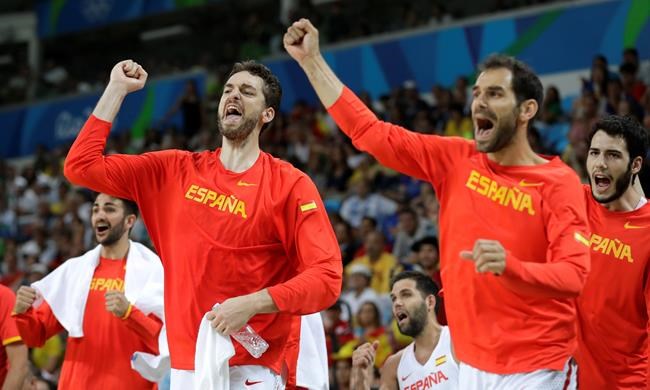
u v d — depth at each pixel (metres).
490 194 4.14
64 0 22.56
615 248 5.32
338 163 14.48
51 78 22.39
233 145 4.69
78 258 6.53
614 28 14.77
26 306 6.12
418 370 6.11
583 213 4.07
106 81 22.11
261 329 4.51
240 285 4.49
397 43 16.83
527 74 4.11
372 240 11.26
